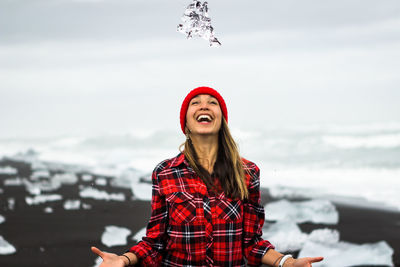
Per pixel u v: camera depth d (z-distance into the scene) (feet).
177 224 5.91
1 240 16.71
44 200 23.44
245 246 6.36
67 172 32.94
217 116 6.31
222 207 6.01
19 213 20.85
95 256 15.02
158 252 6.11
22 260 14.67
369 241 17.11
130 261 5.81
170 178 6.10
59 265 14.21
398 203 23.77
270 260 6.16
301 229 18.85
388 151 40.37
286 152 43.65
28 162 38.45
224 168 6.19
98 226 18.52
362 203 23.90
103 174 32.01
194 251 5.86
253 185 6.40
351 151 41.42
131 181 28.68
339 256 15.65
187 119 6.45
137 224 18.84
